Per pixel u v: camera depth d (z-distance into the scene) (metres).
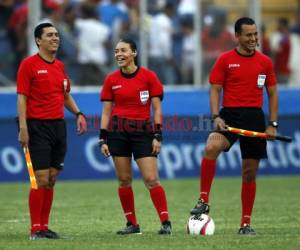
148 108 32.31
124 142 32.34
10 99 56.88
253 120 32.06
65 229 35.12
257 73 31.97
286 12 65.31
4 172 57.00
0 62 58.59
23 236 32.81
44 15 58.66
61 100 32.44
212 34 60.56
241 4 60.97
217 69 32.16
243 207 32.59
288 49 63.69
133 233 32.84
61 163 32.69
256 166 32.44
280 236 31.73
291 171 60.69
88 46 59.72
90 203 45.22
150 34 59.84
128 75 32.19
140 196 48.19
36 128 31.84
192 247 28.86
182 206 43.66
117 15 60.41
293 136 60.53
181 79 60.47
